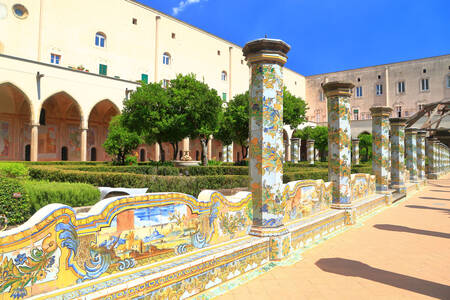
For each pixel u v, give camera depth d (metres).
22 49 25.98
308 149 31.47
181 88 20.72
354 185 9.21
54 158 30.31
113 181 10.00
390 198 11.25
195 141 42.16
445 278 4.29
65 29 28.72
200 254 3.79
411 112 48.22
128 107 20.38
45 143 29.67
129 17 33.91
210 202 4.10
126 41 33.47
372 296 3.70
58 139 30.73
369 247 5.82
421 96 47.56
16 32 25.70
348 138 7.96
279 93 5.05
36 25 26.84
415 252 5.50
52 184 6.63
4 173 9.25
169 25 37.75
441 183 21.33
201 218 3.96
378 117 11.34
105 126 34.75
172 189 9.90
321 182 7.28
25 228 2.33
